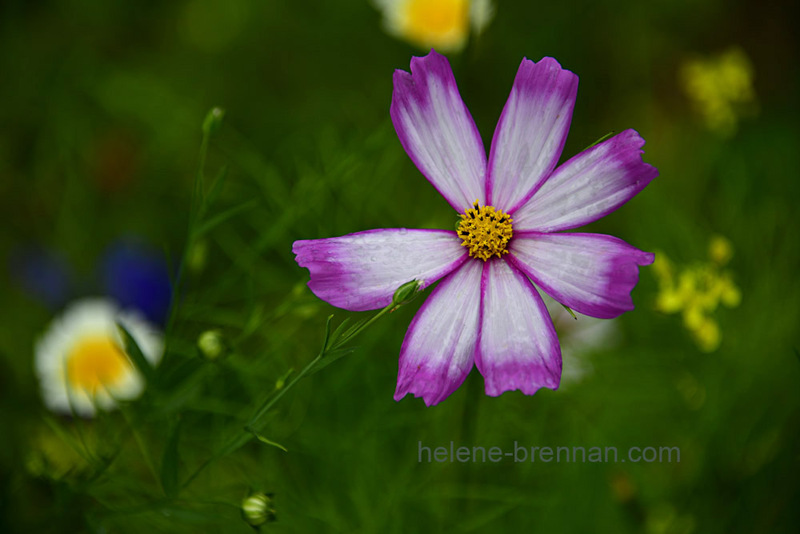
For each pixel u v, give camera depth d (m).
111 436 0.45
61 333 0.52
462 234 0.41
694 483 0.50
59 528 0.46
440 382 0.40
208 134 0.43
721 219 0.56
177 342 0.49
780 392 0.51
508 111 0.41
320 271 0.40
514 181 0.41
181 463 0.49
